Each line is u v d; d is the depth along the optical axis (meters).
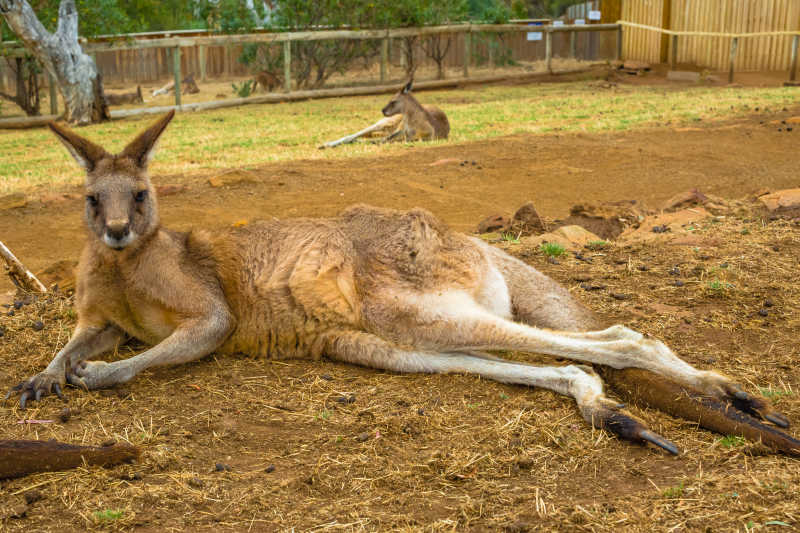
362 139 16.11
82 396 4.10
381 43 27.28
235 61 30.45
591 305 5.37
